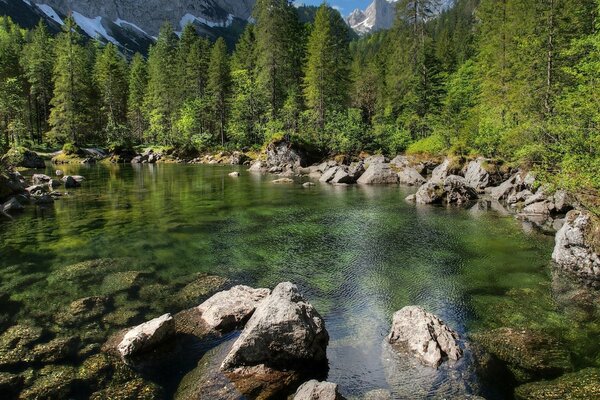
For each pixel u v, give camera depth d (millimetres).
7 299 11758
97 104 83250
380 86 77125
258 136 70625
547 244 17844
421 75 63531
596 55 19109
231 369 8188
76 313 10867
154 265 14898
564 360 8547
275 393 7488
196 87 82375
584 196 15984
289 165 52781
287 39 73125
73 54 67875
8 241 18000
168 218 22938
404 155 54469
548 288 12891
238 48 86625
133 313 10898
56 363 8469
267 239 18688
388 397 7359
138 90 89875
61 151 69125
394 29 84000
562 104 21141
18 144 62156
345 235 19453
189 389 7574
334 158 54375
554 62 35562
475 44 65688
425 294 12516
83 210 25109
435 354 8484
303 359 8391
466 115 50250
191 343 9289
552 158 18547
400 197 31016
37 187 30453
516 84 39312
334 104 68438
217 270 14477
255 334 8281
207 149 71500
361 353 8961
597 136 15570
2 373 8086
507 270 14609
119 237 18797
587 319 10594
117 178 42281
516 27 42812
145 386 7707
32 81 69750
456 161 39031
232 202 28266
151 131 84000
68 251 16484
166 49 102375
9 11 182250
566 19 35438
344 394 7480
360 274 14234
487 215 24188
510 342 9328
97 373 8117
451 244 17906
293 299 9156
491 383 7730
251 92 68438
